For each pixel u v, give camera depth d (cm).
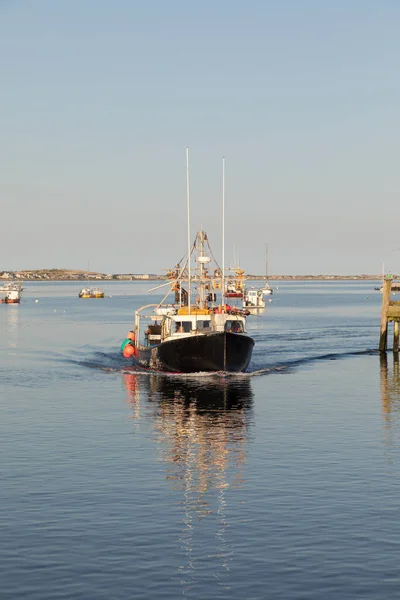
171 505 2636
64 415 4219
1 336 9912
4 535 2370
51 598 1977
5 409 4403
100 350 7931
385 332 7188
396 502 2631
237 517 2516
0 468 3091
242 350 5700
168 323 6094
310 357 6975
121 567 2150
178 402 4619
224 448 3428
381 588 2016
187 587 2036
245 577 2088
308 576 2086
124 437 3666
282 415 4194
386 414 4197
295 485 2841
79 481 2916
